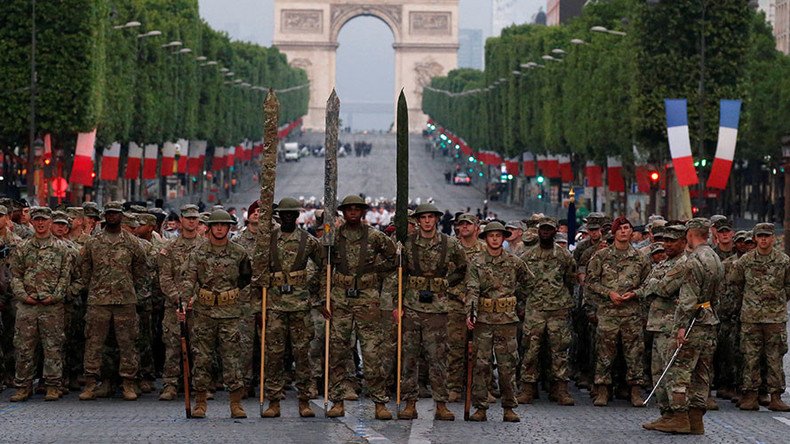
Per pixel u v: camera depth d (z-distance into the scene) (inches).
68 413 1622.8
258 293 1566.2
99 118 5241.1
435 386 1563.7
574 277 1803.6
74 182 5206.7
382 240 1542.8
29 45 5137.8
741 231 1861.5
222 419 1561.3
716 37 5315.0
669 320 1663.4
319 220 2124.8
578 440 1419.8
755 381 1748.3
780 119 6781.5
